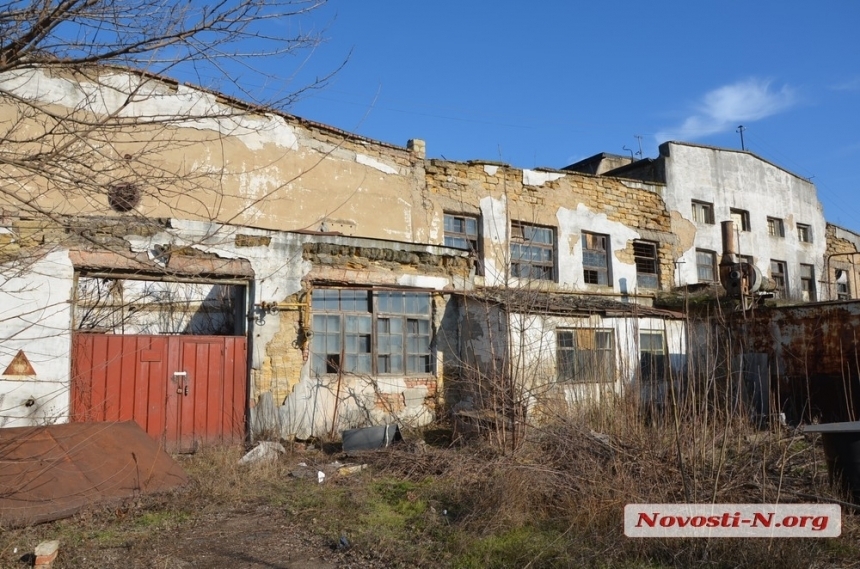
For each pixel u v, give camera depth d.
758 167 23.25
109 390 10.03
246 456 9.76
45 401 9.21
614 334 14.35
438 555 5.59
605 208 19.03
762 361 14.08
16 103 5.38
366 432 10.47
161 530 6.32
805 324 13.99
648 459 6.80
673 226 20.44
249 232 11.28
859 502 6.43
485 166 17.17
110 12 4.60
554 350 13.21
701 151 21.66
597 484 6.45
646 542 5.49
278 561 5.59
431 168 16.41
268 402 11.19
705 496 6.17
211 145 13.09
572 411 8.77
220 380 10.93
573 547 5.57
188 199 12.62
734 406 7.90
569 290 17.62
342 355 12.34
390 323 13.10
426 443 11.09
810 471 7.57
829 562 5.22
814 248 25.14
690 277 20.47
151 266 5.96
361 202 15.11
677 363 14.95
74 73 5.56
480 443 9.27
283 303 11.48
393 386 12.84
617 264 18.91
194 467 9.03
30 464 6.49
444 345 13.66
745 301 15.73
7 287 9.11
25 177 4.95
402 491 7.80
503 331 12.61
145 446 7.62
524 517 6.32
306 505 7.20
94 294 12.23
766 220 23.20
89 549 5.70
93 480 6.80
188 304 13.35
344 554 5.73
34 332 9.22
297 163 14.32
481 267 16.11
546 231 17.95
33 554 5.43
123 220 5.41
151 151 5.34
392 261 12.98
